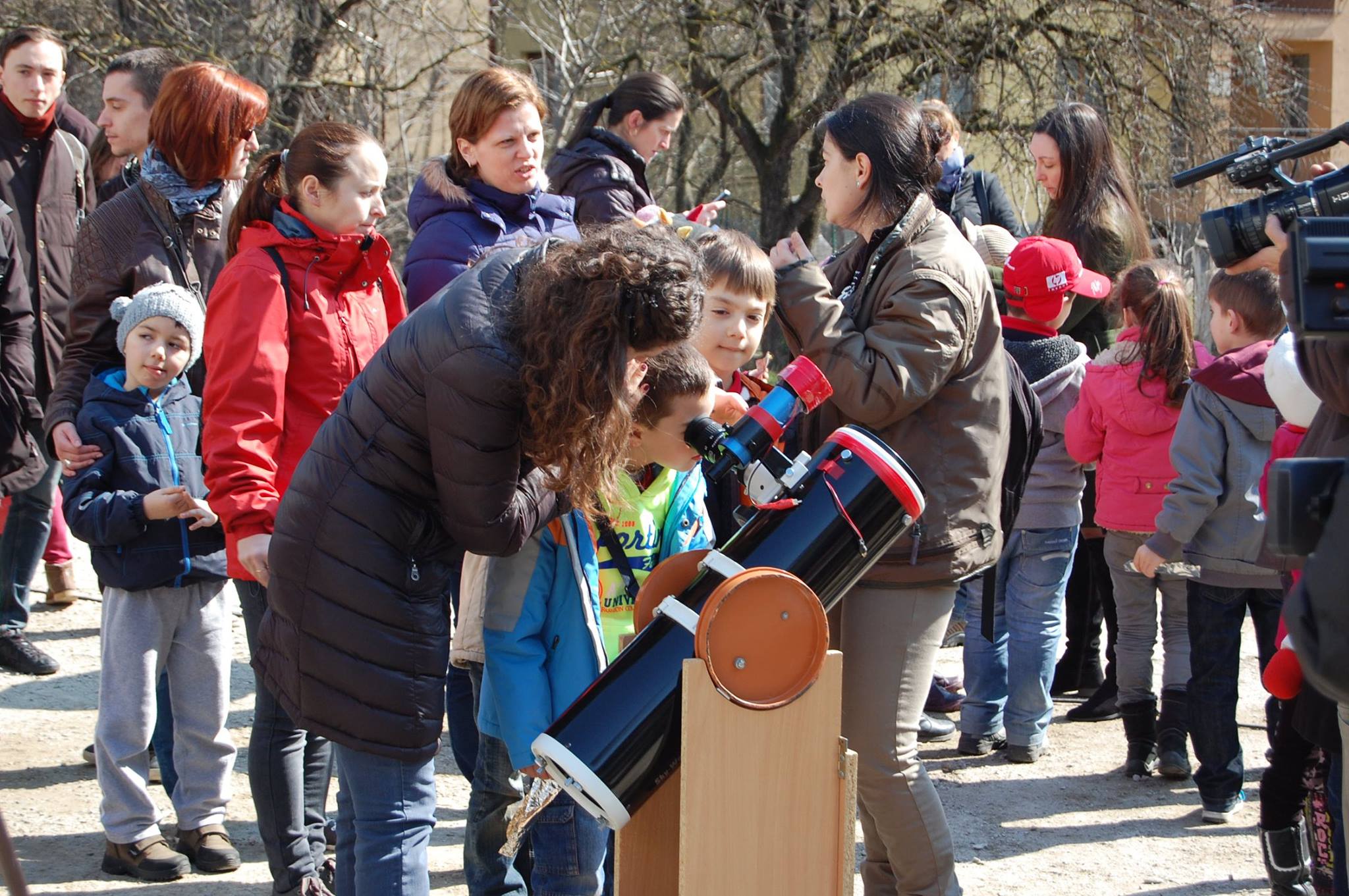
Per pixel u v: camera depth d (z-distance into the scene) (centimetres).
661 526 280
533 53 1498
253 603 301
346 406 242
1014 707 433
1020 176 1337
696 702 213
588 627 264
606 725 219
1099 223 486
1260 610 379
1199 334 1052
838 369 279
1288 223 233
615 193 452
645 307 208
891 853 289
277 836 305
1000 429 289
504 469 228
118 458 339
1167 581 418
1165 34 1272
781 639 216
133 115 433
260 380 287
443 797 404
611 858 307
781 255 297
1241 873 349
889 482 229
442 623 249
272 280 292
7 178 493
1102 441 415
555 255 217
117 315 349
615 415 211
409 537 240
